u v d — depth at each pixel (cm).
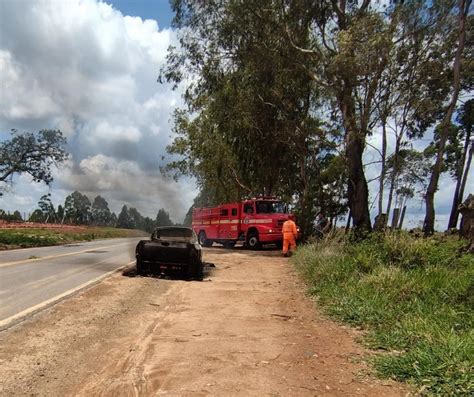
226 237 2734
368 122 2189
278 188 3481
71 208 6806
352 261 1166
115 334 680
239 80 2586
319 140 2884
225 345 626
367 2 2169
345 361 568
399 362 531
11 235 2862
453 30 2173
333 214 3306
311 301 971
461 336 591
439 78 2350
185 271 1332
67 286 1062
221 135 3136
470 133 3269
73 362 548
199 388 469
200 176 3997
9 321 715
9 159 4212
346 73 1892
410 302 812
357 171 2136
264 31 2333
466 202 1431
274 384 484
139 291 1048
